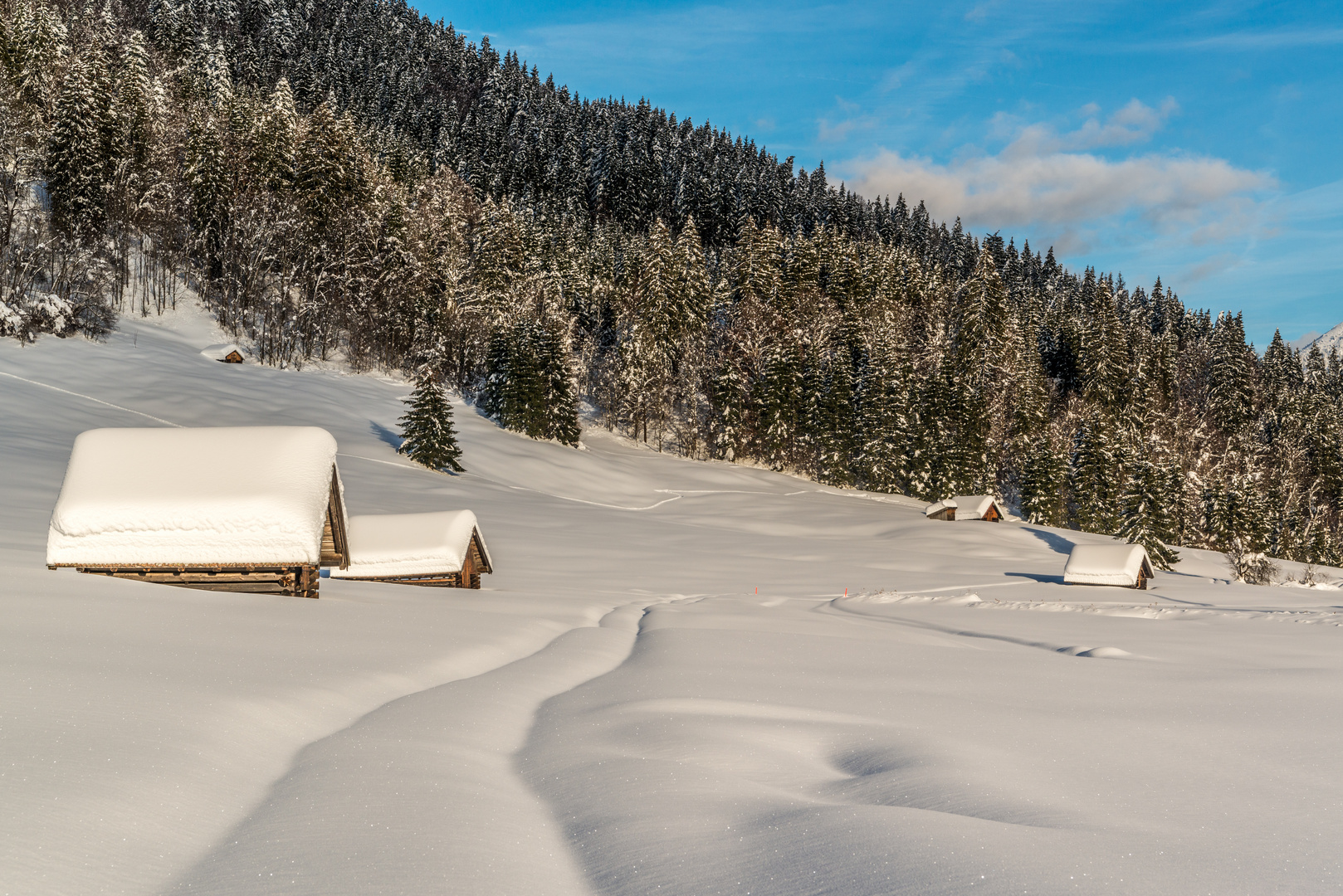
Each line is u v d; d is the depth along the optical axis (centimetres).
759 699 922
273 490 1512
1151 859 436
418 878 414
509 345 8538
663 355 9675
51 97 8731
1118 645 1659
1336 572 6500
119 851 435
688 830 490
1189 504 7994
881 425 8781
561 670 1151
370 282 8769
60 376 6175
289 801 538
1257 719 862
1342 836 488
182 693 729
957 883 392
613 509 6569
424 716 793
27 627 923
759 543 5375
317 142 9038
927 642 1596
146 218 8488
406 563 2312
